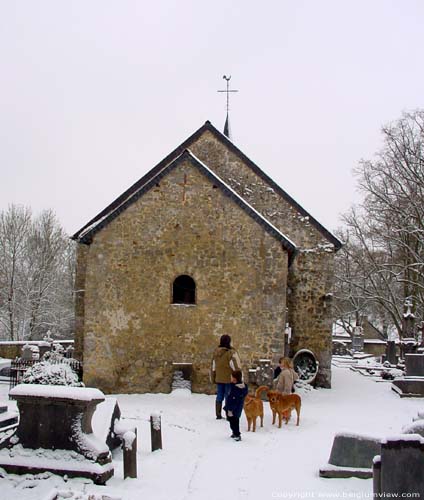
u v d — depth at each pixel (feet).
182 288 62.39
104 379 60.23
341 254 150.10
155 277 61.31
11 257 145.48
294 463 33.99
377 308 158.51
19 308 144.15
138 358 60.54
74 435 29.68
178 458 35.04
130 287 61.21
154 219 61.77
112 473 30.30
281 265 60.75
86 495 25.26
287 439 40.70
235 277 60.95
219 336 60.54
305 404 59.00
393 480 23.72
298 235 72.64
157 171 73.36
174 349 60.59
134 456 30.42
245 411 43.80
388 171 107.55
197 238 61.52
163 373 60.44
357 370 97.35
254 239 61.11
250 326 60.39
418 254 109.40
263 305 60.44
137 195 61.87
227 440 40.11
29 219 153.58
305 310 71.82
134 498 27.07
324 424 46.88
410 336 104.94
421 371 69.51
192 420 47.24
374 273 127.24
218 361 48.34
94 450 29.53
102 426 33.01
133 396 58.85
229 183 73.61
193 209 61.77
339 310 152.56
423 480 23.47
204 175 61.98
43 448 29.71
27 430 29.99
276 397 45.73
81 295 74.90
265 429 44.37
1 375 75.00
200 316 60.85
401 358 99.86
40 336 150.10
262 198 73.20
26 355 80.84
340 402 61.16
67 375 46.68
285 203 73.00
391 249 121.49
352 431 31.65
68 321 153.38
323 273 71.97
